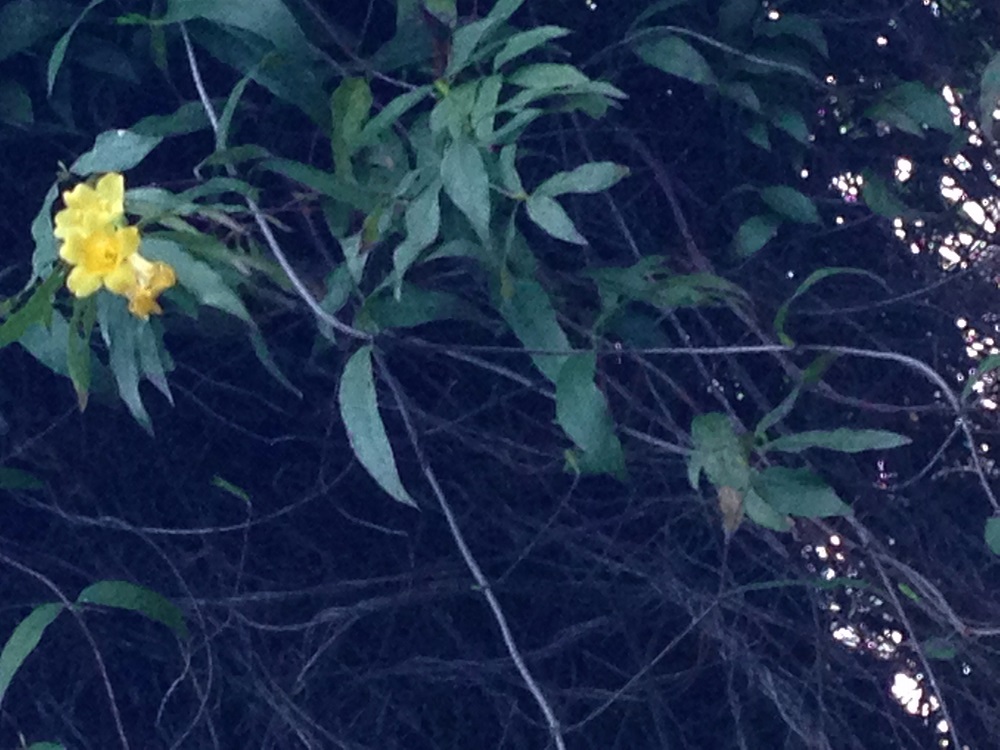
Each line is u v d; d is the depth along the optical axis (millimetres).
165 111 786
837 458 812
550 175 809
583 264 795
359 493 798
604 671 818
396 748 796
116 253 570
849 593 804
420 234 620
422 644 806
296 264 722
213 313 715
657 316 787
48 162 772
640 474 802
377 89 759
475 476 796
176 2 655
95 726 778
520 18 812
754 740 824
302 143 779
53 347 653
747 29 805
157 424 785
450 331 773
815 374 678
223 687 780
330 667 793
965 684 818
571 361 645
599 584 795
